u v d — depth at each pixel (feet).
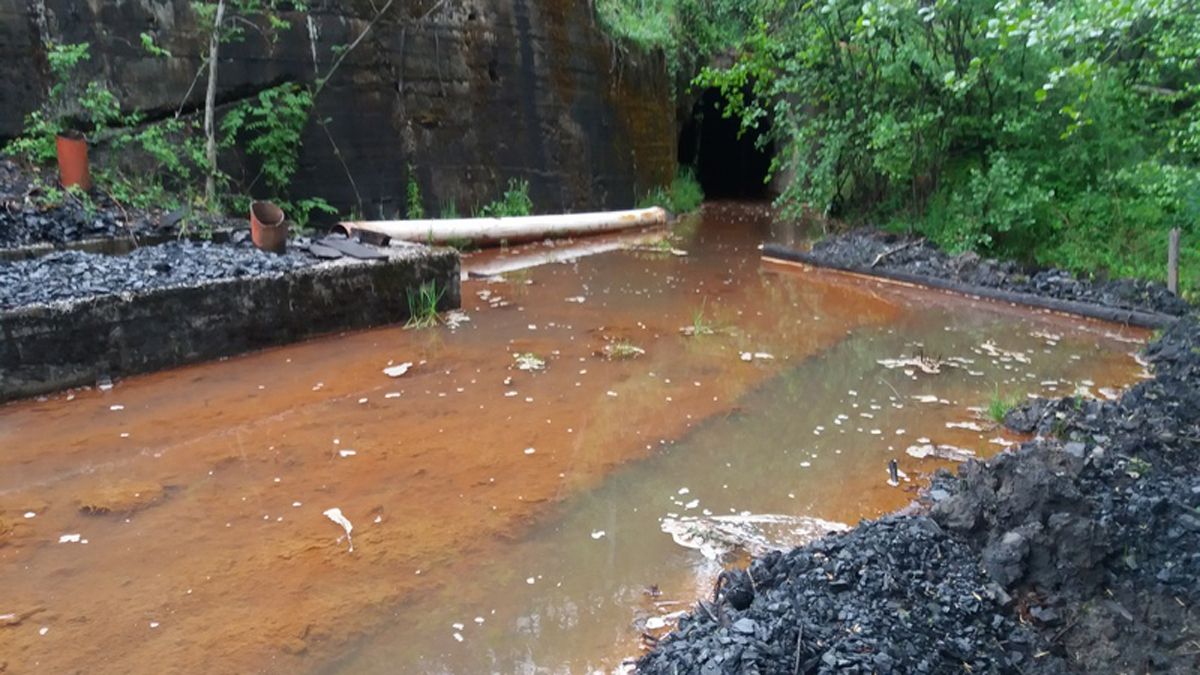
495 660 9.53
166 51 28.27
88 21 27.07
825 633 8.80
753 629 8.79
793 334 24.48
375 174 34.86
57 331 17.47
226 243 24.41
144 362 18.95
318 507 13.10
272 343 21.30
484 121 39.24
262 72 30.86
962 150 39.04
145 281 19.52
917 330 25.57
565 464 14.92
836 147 38.47
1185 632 9.62
